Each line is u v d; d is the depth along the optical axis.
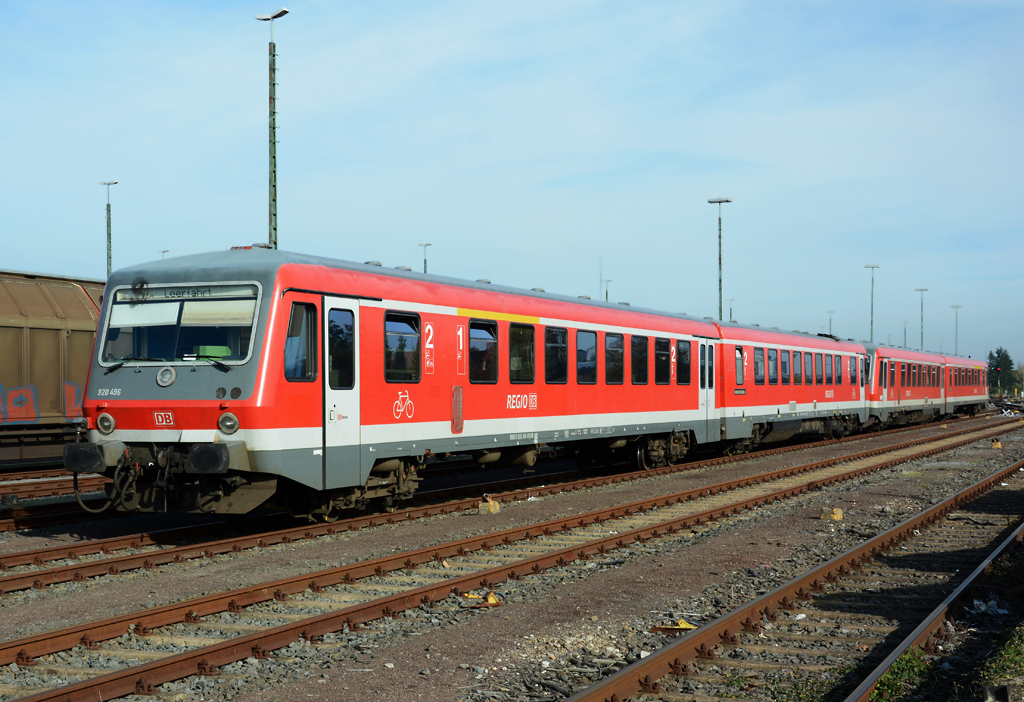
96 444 11.32
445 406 13.83
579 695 5.42
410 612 7.85
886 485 18.67
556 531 12.46
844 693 5.95
